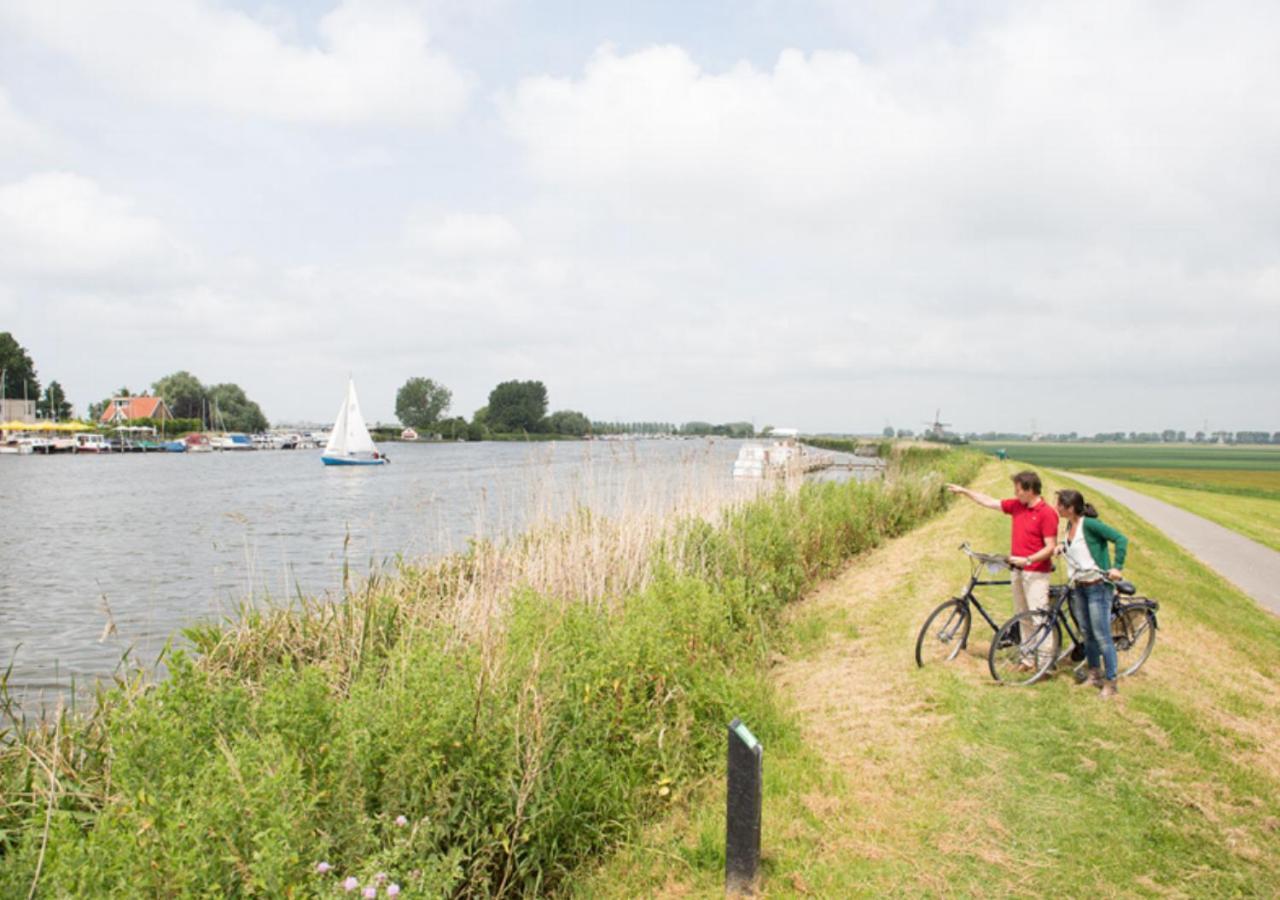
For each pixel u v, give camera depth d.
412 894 3.77
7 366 121.06
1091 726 7.16
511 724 5.38
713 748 6.79
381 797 4.73
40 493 44.25
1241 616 13.48
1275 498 41.59
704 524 12.45
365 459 75.06
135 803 3.69
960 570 14.03
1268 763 6.70
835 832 5.58
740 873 4.92
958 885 4.95
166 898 3.34
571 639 7.12
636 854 5.53
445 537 12.61
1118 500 32.03
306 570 17.75
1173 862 5.20
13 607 16.30
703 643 8.41
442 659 5.68
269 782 3.65
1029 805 5.88
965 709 7.62
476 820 4.97
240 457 100.69
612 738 6.44
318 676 5.06
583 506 12.09
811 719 7.71
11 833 4.90
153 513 33.00
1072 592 8.21
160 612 15.48
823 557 15.35
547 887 5.36
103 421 132.38
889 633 10.52
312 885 3.59
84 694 9.58
